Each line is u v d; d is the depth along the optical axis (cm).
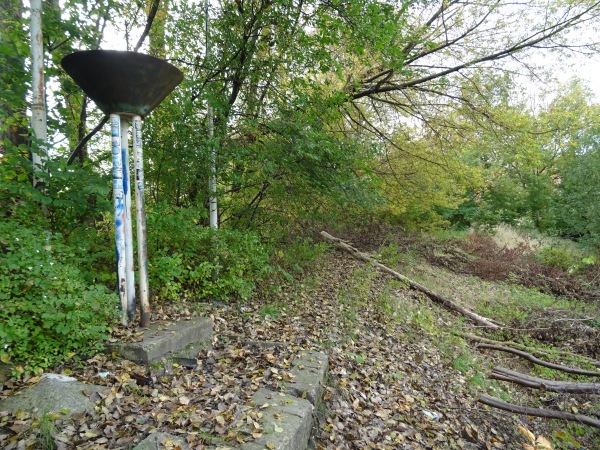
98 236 429
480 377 502
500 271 1073
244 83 587
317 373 347
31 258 288
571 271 945
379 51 613
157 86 335
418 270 1005
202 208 539
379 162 1045
